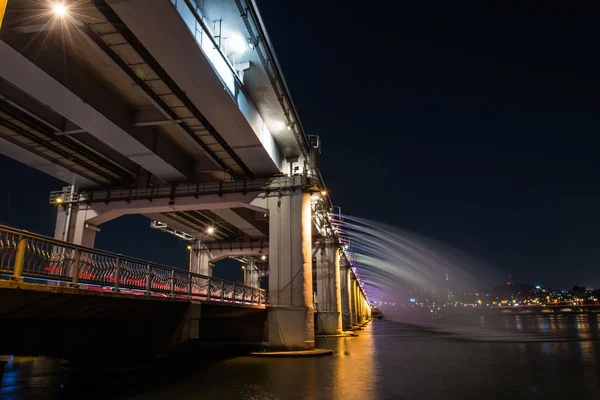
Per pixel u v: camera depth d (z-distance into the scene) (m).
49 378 13.94
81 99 17.00
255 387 12.05
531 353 22.48
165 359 15.84
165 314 15.24
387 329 56.66
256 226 37.00
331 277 41.41
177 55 15.18
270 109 22.55
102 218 26.53
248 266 55.56
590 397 10.88
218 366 16.89
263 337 22.42
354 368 16.28
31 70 14.95
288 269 23.72
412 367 16.58
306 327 22.52
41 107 19.08
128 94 19.22
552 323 84.25
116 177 26.69
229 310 19.16
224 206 25.84
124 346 14.77
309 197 25.45
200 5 15.65
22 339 12.36
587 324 76.94
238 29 17.05
